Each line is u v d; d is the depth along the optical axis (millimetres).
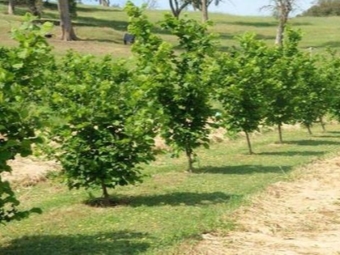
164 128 15391
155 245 9219
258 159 18719
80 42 45188
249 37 22344
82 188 14344
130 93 11789
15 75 8336
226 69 19453
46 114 10500
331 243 9906
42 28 8523
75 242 9461
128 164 11773
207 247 9297
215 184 14430
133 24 15047
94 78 11992
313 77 26234
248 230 10453
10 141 7938
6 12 58625
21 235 10125
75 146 11531
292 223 11125
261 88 21438
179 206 11969
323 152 20266
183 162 18422
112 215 11227
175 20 16188
